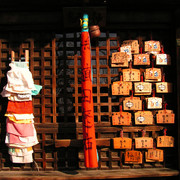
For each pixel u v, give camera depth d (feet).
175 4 10.53
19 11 10.78
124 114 10.81
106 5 10.42
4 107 10.99
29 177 9.71
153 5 10.63
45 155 10.85
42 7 10.54
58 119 11.56
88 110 9.65
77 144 10.27
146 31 11.43
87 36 9.85
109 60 11.21
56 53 11.49
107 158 10.89
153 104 10.81
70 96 11.02
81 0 10.03
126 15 10.98
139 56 10.93
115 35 11.61
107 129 10.90
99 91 11.07
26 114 10.21
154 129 11.05
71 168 10.77
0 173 10.33
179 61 10.72
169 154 11.15
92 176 9.71
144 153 11.10
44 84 11.09
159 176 10.00
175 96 11.00
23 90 10.09
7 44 11.39
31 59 11.14
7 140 10.23
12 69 10.18
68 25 10.73
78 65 11.20
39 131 10.80
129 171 10.46
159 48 11.09
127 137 11.11
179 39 10.78
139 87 10.81
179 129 10.64
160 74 10.96
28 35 11.29
